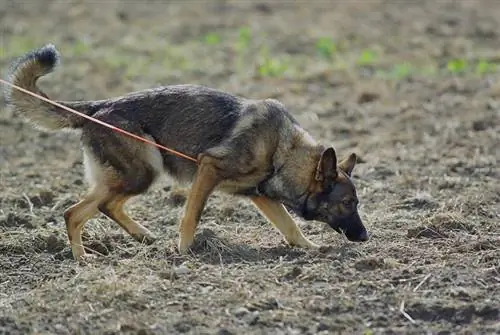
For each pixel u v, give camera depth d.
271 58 32.00
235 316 12.16
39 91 15.48
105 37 35.84
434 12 39.72
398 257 14.38
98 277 13.52
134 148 14.99
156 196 18.31
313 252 14.67
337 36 35.28
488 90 27.05
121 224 15.45
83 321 12.08
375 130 23.64
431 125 23.67
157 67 31.20
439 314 12.17
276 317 12.07
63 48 33.91
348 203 15.10
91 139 15.09
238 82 28.97
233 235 15.75
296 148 15.16
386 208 17.42
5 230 16.41
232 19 39.19
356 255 14.40
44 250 15.33
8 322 12.15
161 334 11.68
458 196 17.75
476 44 33.66
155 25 38.09
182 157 15.25
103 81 29.22
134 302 12.53
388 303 12.45
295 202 15.26
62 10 40.94
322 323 11.92
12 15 39.81
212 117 15.10
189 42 35.09
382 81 28.52
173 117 15.16
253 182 15.21
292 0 43.28
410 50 32.88
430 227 15.66
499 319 12.01
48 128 15.39
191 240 14.90
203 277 13.49
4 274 14.21
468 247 14.67
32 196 18.22
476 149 21.28
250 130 14.89
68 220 14.98
